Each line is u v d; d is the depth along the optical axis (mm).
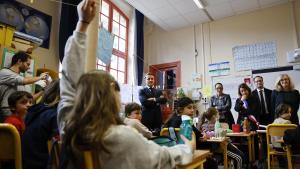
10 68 2352
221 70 5703
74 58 1007
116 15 5668
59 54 3943
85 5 1039
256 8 5395
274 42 5203
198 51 6070
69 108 936
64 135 843
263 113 4105
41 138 1331
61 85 1008
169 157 945
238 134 3377
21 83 2252
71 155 849
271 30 5273
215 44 5883
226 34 5781
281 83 3756
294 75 4879
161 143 1222
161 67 6496
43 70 3188
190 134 1315
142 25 6266
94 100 822
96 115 806
